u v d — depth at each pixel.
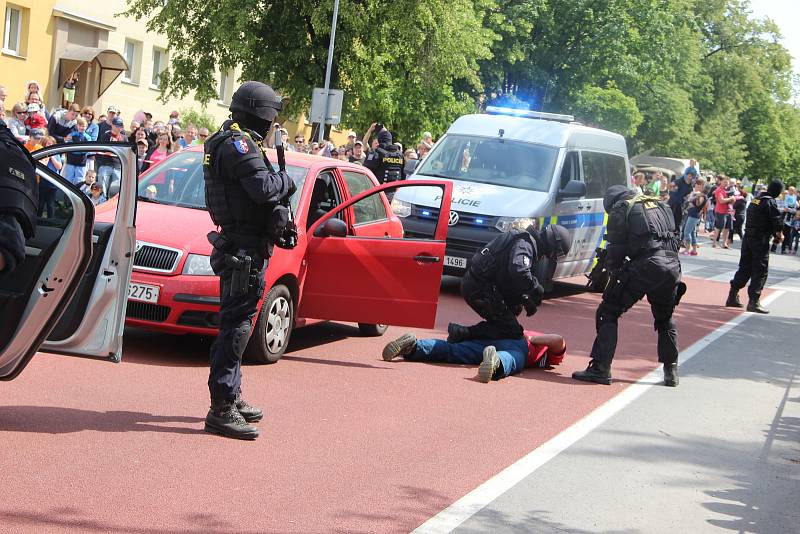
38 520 4.75
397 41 29.50
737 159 79.19
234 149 6.33
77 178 16.00
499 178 15.21
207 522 4.99
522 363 9.64
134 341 9.26
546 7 46.31
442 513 5.51
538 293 9.76
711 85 70.25
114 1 35.03
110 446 6.03
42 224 6.02
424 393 8.45
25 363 5.71
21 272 5.63
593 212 16.39
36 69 31.62
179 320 8.41
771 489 6.71
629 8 49.22
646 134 59.62
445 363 9.81
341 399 7.91
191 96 40.25
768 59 76.56
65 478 5.38
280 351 8.98
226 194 6.44
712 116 74.94
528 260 9.68
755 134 88.88
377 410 7.70
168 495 5.31
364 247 9.34
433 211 14.57
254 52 28.61
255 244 6.48
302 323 9.54
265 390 7.91
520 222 9.85
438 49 30.00
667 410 8.85
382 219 11.02
